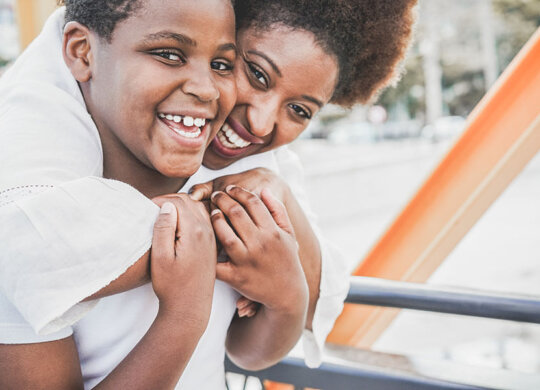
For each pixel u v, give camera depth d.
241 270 0.92
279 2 1.01
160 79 0.80
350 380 1.34
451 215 1.62
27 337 0.74
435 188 1.63
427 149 16.39
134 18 0.79
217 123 0.92
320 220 9.25
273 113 1.05
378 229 8.44
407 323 4.56
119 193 0.79
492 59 26.31
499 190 1.58
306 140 23.47
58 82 0.89
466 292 1.26
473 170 1.58
